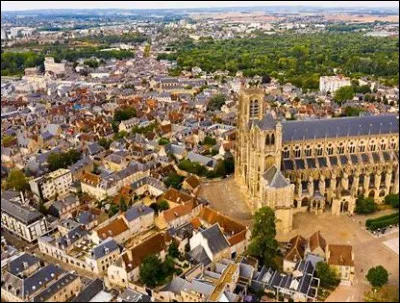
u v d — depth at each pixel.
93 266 173.75
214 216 197.38
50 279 159.62
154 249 174.12
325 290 158.25
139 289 161.88
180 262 173.62
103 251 175.12
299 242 178.62
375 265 172.75
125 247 188.75
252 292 157.75
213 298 143.88
